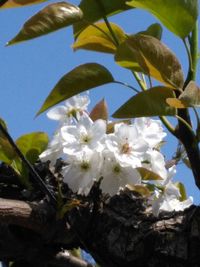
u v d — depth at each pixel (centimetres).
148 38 79
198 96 75
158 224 80
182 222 80
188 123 80
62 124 85
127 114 77
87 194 81
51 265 90
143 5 81
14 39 80
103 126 80
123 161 79
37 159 85
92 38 90
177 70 79
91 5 87
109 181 79
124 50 83
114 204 83
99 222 81
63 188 85
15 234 85
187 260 78
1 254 87
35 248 86
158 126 84
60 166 86
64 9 81
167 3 81
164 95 78
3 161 85
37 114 83
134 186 83
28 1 84
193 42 84
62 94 83
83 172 80
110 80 83
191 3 81
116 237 81
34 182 86
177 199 86
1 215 77
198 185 81
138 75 85
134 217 81
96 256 82
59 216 79
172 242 79
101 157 79
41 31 80
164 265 79
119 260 81
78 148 79
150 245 79
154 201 82
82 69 83
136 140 80
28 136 85
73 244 85
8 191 87
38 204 80
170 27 82
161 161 83
